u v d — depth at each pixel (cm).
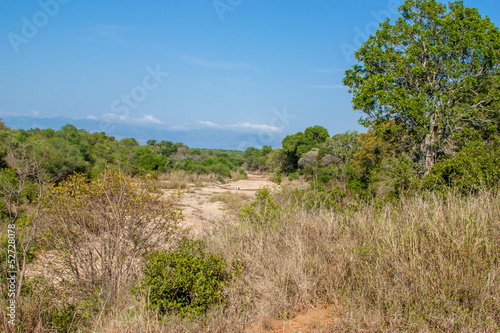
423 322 295
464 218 396
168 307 379
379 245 406
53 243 482
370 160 2356
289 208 646
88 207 494
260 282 423
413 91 1520
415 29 1493
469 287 309
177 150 5934
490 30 1427
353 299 354
